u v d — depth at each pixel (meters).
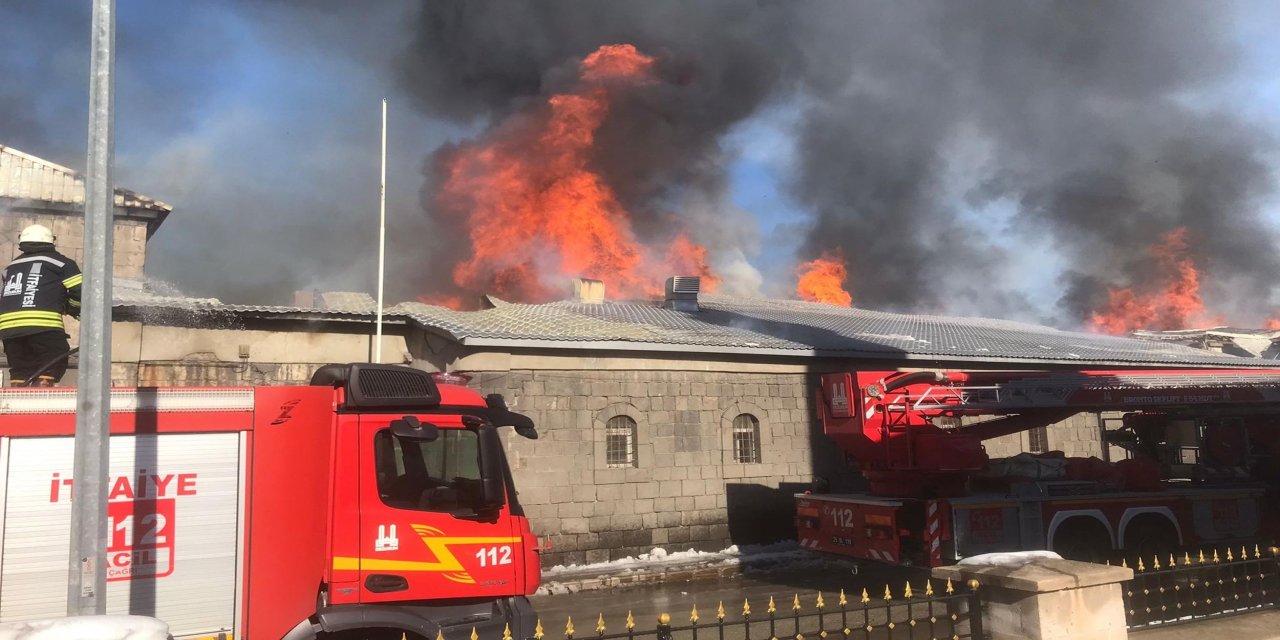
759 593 11.67
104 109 4.82
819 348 16.67
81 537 4.47
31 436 4.86
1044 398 11.58
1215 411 12.93
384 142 14.94
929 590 5.66
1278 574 8.14
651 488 14.71
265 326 14.58
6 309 6.43
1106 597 6.01
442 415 5.82
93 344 4.62
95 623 3.65
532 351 14.01
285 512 5.29
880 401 11.09
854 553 10.99
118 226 21.22
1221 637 6.75
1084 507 11.01
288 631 5.17
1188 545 11.84
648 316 19.02
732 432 15.90
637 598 11.55
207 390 5.28
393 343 15.43
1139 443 14.30
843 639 5.27
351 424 5.56
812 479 16.52
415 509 5.57
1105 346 24.12
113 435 4.99
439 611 5.51
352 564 5.32
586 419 14.31
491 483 5.62
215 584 5.05
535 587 5.83
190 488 5.11
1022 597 5.84
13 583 4.68
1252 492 12.42
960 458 10.48
